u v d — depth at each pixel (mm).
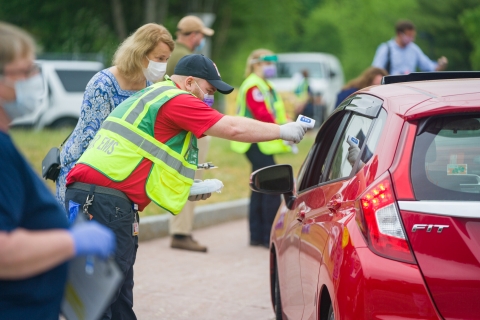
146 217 12891
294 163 22078
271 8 51344
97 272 3488
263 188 6738
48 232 3270
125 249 5906
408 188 4531
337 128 6230
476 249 4297
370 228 4527
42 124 29734
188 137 5969
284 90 37781
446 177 4547
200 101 5887
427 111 4734
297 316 6105
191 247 11727
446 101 4816
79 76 30531
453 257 4316
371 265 4422
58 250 3211
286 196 7062
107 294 3461
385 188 4578
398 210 4465
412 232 4391
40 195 3500
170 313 8398
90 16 46875
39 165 18078
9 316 3439
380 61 15469
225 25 51438
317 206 5727
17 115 3410
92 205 5805
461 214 4340
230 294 9219
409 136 4723
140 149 5840
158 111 5863
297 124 5961
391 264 4383
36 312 3500
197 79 6246
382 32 69875
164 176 5863
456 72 5984
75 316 3734
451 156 4617
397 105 5016
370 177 4754
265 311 8508
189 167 5980
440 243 4340
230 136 5820
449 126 4734
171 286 9570
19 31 3393
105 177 5812
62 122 30062
